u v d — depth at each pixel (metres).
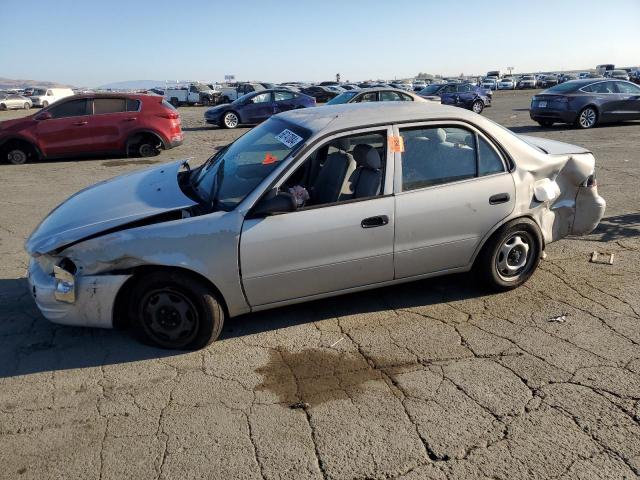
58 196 8.41
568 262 4.97
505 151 4.09
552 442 2.69
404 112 3.93
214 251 3.38
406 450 2.67
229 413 2.99
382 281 3.93
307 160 3.97
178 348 3.64
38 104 48.12
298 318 4.07
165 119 12.50
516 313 4.05
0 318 4.14
